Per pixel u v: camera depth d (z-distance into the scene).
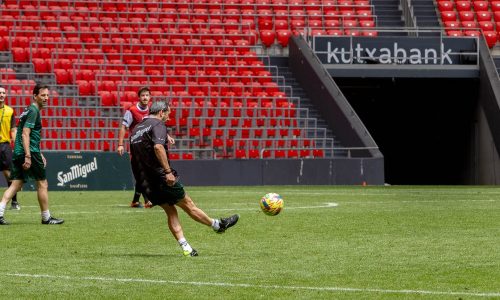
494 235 19.23
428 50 52.41
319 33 56.47
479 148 52.22
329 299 11.76
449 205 28.67
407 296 11.93
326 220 22.91
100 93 48.69
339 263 15.05
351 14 58.53
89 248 17.25
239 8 57.69
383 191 38.38
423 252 16.41
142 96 26.86
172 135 48.06
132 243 18.08
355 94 57.12
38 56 50.72
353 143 47.38
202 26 55.94
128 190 40.00
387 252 16.42
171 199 15.88
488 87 50.72
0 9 53.03
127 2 55.97
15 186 22.06
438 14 58.88
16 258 15.83
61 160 39.66
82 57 51.22
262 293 12.23
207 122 48.75
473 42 52.38
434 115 55.78
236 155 47.47
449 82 54.25
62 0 55.03
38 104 21.69
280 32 55.38
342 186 44.03
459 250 16.66
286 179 45.09
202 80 51.44
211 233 19.80
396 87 56.22
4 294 12.25
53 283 13.12
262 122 49.69
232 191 38.12
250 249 17.00
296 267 14.62
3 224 21.94
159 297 11.99
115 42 53.22
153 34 54.09
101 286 12.86
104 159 40.06
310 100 51.44
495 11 59.28
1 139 26.91
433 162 56.25
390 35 58.31
